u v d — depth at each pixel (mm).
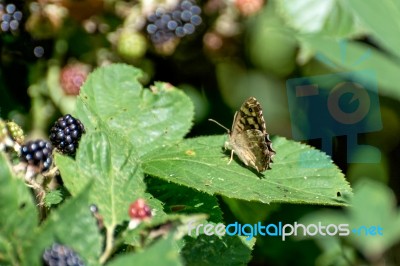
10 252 439
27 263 438
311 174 547
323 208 707
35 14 678
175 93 569
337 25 676
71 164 475
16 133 502
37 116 692
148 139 556
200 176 530
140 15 698
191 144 557
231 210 629
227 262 504
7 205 440
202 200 527
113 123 554
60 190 505
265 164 542
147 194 518
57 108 693
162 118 562
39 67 693
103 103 560
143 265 421
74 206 440
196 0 707
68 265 438
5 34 679
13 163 500
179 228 469
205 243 506
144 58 709
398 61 554
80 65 697
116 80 566
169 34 699
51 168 504
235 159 550
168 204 526
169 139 558
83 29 695
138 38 695
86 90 560
